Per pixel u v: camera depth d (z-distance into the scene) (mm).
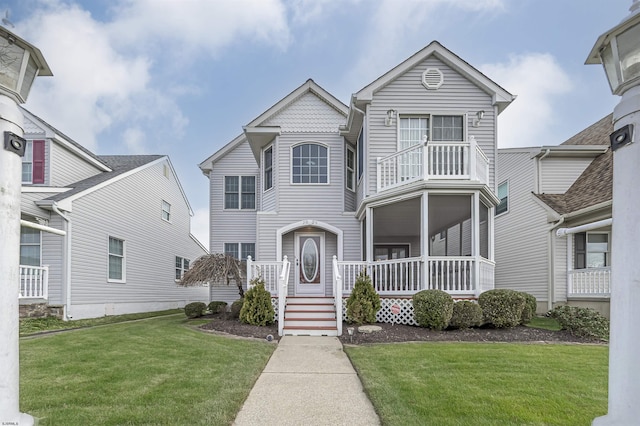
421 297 7605
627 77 1990
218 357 5449
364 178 9844
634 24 1924
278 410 3635
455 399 3738
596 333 6949
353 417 3475
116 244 13125
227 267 10430
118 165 15023
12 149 2004
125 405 3568
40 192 10406
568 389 4023
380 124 9852
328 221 11250
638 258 1887
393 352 5770
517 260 12609
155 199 16062
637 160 1917
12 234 1994
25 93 2195
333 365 5281
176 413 3387
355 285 8547
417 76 9961
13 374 1979
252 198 14172
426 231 8273
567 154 11898
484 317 7695
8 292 1959
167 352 5777
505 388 4055
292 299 9422
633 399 1858
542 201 11398
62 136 11641
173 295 17766
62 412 3395
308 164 11492
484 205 9766
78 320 10688
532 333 7344
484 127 9867
